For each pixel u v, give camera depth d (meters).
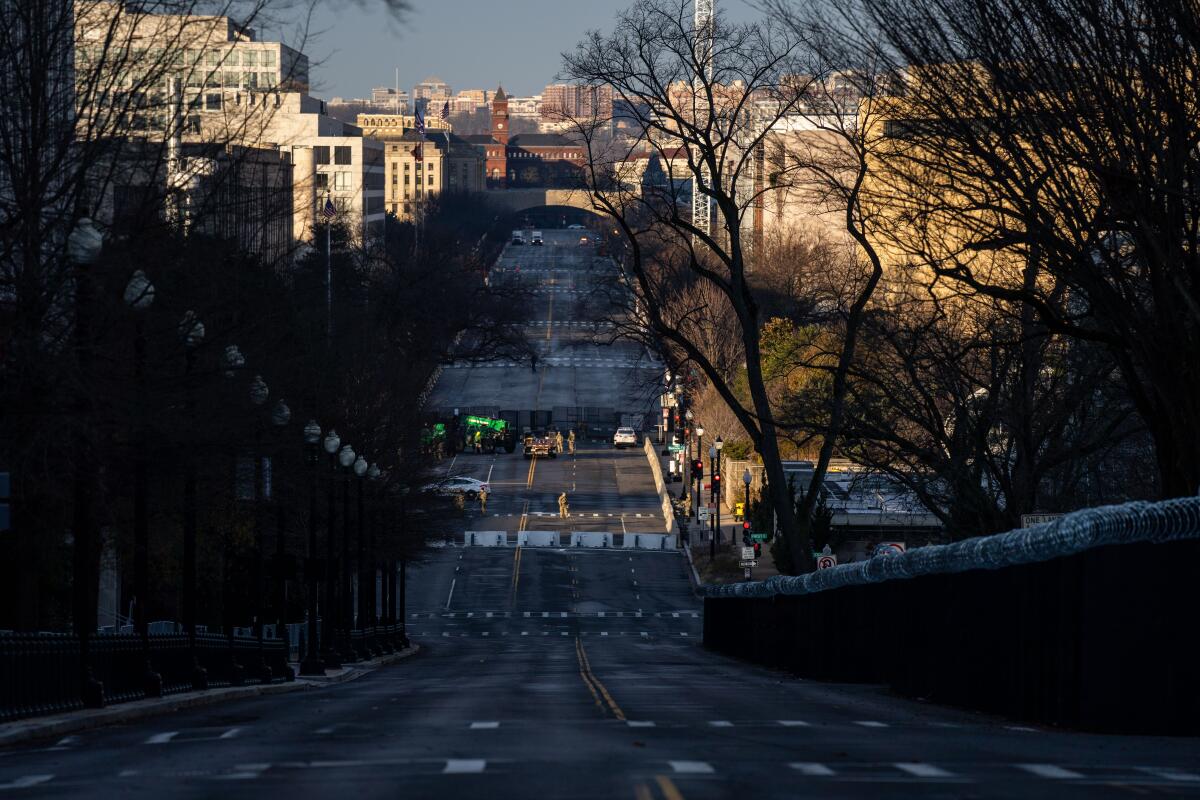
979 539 75.75
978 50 93.12
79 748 59.75
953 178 106.00
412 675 148.88
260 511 146.12
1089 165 89.44
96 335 89.38
